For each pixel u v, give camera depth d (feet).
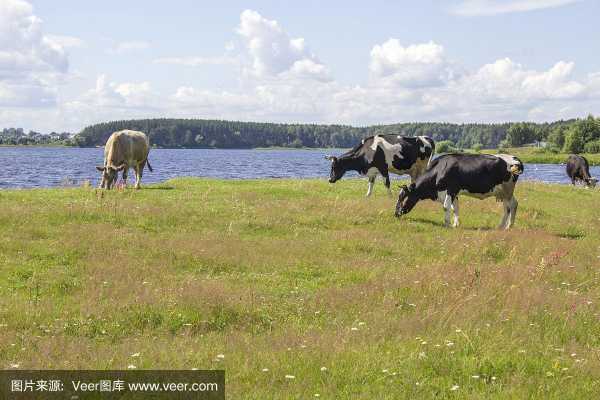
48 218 64.59
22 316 34.65
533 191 110.73
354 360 26.84
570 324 33.88
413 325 32.91
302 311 37.91
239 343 30.01
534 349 29.12
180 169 319.88
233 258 52.75
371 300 39.78
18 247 53.06
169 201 77.97
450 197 72.84
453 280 44.21
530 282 45.11
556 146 595.88
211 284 42.80
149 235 60.75
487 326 32.37
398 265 53.67
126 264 48.98
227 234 62.95
